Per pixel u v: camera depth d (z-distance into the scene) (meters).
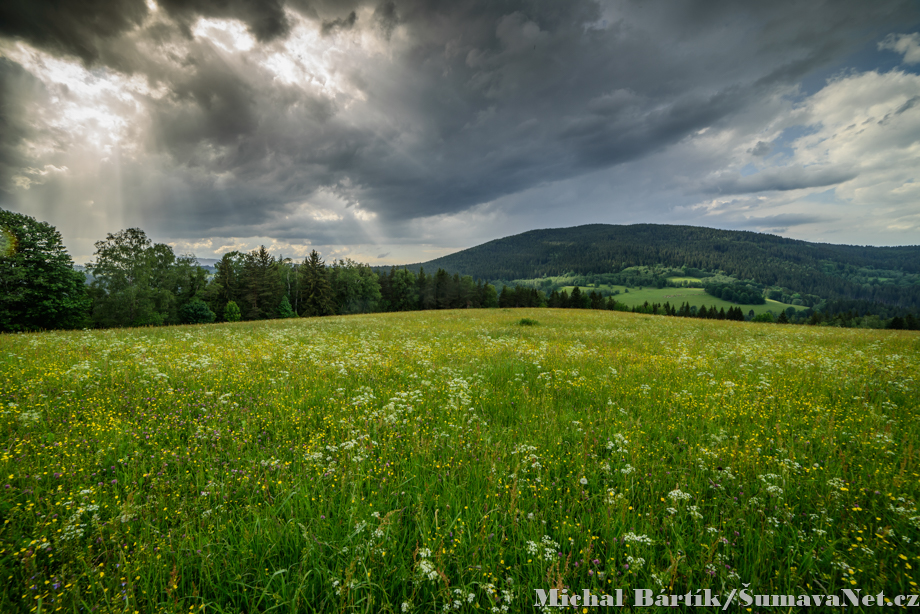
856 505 3.50
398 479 3.96
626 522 3.30
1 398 5.86
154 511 3.40
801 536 3.11
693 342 16.67
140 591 2.64
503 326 25.75
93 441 4.62
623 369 9.66
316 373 8.71
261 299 67.00
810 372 9.41
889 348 14.17
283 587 2.61
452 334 19.70
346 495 3.65
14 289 33.44
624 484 3.95
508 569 2.85
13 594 2.55
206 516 3.29
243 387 7.39
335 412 6.08
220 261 67.25
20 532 2.98
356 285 84.06
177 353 11.06
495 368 9.65
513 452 4.48
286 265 79.94
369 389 7.05
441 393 7.25
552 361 10.88
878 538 3.05
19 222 33.84
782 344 15.92
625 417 6.08
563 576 2.71
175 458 4.34
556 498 3.76
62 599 2.49
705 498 3.83
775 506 3.54
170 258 55.91
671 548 3.09
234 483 3.88
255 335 18.31
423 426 5.56
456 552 2.97
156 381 7.44
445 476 4.02
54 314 34.69
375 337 18.00
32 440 4.48
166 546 2.91
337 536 3.10
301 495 3.57
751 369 9.77
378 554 2.87
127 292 46.03
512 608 2.55
